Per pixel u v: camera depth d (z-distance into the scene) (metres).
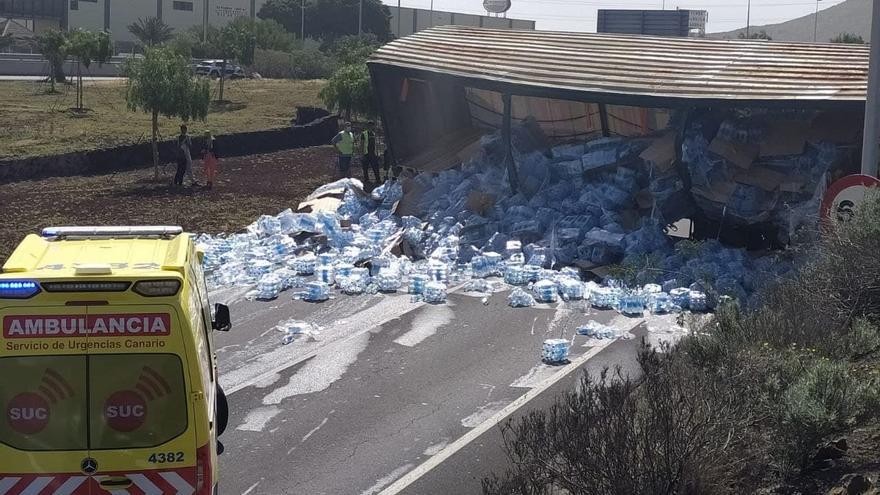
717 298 16.31
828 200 12.58
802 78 19.38
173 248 8.27
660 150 19.44
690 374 8.93
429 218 21.25
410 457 10.26
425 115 25.72
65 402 7.29
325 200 24.08
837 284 11.59
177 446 7.38
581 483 7.68
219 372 13.19
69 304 7.26
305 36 100.31
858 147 18.47
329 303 16.77
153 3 95.88
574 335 14.89
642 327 15.34
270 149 39.56
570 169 20.75
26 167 30.98
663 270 17.73
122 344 7.32
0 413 7.24
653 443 7.65
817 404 8.23
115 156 33.41
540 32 25.97
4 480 7.25
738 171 18.97
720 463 7.77
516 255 18.75
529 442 8.21
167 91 30.23
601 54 22.36
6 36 80.62
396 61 24.12
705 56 21.44
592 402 8.28
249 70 69.62
